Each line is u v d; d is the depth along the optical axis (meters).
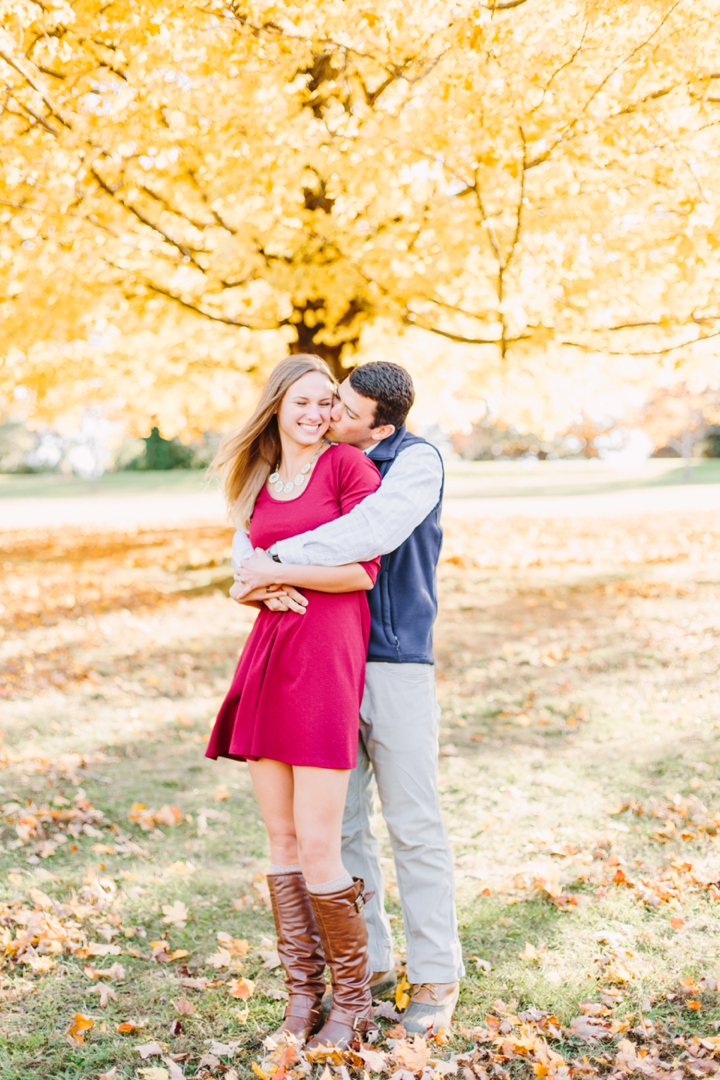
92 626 8.89
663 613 8.30
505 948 2.88
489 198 6.47
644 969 2.66
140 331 8.20
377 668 2.45
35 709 5.92
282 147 5.96
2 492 39.16
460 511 21.62
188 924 3.12
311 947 2.45
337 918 2.35
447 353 8.72
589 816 3.93
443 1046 2.36
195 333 8.26
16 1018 2.52
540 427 9.41
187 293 7.56
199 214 7.12
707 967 2.66
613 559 12.38
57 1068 2.31
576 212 6.26
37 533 19.80
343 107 6.06
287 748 2.29
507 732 5.27
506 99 5.45
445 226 6.79
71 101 5.83
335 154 5.91
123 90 5.67
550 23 5.44
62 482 44.09
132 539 17.92
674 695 5.73
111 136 5.86
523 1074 2.23
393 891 3.37
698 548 12.79
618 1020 2.42
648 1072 2.17
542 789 4.29
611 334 7.11
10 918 3.05
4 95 5.58
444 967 2.49
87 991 2.65
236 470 2.54
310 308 8.25
